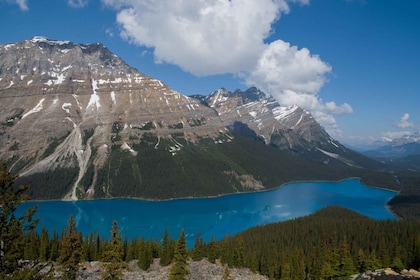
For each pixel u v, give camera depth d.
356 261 136.25
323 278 116.50
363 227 199.25
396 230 192.62
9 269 34.12
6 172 34.34
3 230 33.75
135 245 153.75
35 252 136.75
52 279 36.19
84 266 123.56
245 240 184.50
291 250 162.50
